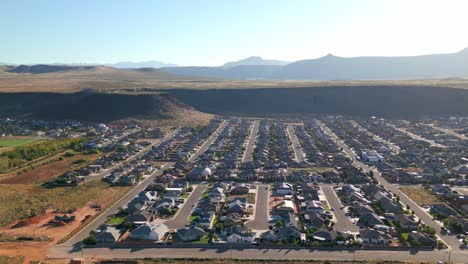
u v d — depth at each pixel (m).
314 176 146.25
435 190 130.75
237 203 115.12
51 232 99.00
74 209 115.25
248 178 146.25
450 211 109.75
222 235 95.62
